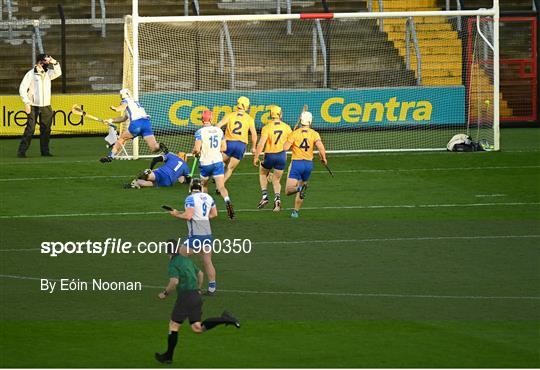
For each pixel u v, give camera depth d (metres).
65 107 101.69
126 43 91.38
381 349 43.12
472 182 79.00
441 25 111.56
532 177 80.62
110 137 86.69
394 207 70.50
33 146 96.56
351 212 69.00
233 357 42.31
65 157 89.69
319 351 42.97
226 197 66.31
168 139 97.50
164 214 68.06
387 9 114.06
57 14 114.62
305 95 101.75
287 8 112.06
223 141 66.94
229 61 107.25
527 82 111.12
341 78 109.44
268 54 109.12
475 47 98.00
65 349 43.38
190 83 105.62
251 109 100.75
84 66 109.62
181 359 42.09
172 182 76.62
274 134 68.75
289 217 67.62
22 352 42.94
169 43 106.88
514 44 113.94
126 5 114.38
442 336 44.81
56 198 73.12
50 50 110.31
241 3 114.44
